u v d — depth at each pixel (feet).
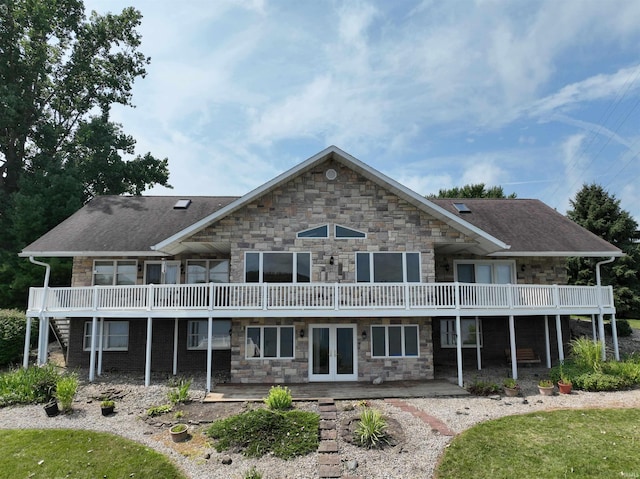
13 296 84.53
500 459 29.63
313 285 49.70
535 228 65.98
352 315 48.93
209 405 42.06
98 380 51.57
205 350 58.80
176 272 60.49
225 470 28.84
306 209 53.31
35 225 87.86
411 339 52.95
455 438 32.89
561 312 53.47
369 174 52.54
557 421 36.37
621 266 110.22
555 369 50.42
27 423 37.40
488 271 63.67
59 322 62.54
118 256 59.98
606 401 42.04
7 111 94.53
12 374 46.78
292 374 51.16
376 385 49.08
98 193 113.91
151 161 120.16
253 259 52.47
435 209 51.52
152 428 36.24
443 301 50.70
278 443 32.09
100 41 117.29
